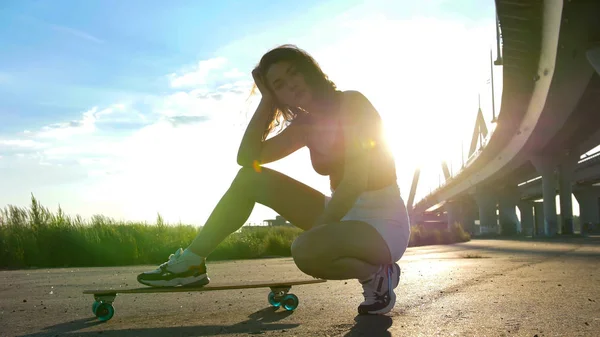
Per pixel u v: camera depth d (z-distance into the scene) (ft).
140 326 9.78
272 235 58.34
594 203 289.94
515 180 238.07
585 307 11.21
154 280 10.31
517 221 242.99
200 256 10.46
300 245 9.40
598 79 91.76
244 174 10.57
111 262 43.16
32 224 43.29
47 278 25.18
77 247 42.11
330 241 9.18
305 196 10.64
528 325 9.02
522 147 147.23
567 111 110.83
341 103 9.61
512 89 110.11
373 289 10.07
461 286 16.14
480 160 191.93
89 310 12.68
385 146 9.73
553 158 164.55
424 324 9.13
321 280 11.66
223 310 11.98
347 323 9.40
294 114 10.70
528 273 21.48
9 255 39.58
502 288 15.39
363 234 9.25
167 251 46.26
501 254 43.60
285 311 11.43
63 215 44.83
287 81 9.58
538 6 74.64
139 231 47.03
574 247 62.34
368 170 9.27
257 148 10.53
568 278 18.85
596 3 65.16
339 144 9.93
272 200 10.60
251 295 15.53
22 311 12.71
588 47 75.72
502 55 92.17
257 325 9.50
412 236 87.56
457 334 8.23
